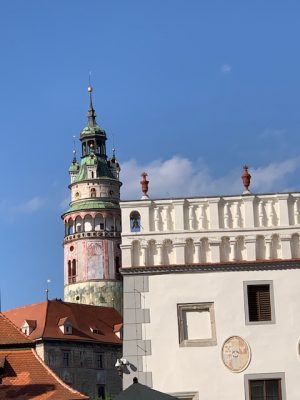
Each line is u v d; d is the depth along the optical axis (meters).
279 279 34.94
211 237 35.28
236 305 34.66
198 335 34.47
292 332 34.47
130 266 35.03
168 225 35.50
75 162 161.62
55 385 48.94
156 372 34.06
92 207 150.88
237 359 34.22
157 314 34.56
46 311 128.00
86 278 146.25
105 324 135.62
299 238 35.47
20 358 50.81
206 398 33.84
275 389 34.09
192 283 34.84
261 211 35.62
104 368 128.25
